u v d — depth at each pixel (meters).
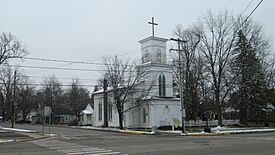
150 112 47.44
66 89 107.62
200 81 56.22
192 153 15.15
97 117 60.56
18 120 92.00
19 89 89.06
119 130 42.06
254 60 54.97
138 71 48.53
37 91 103.50
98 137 29.84
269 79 57.94
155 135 34.12
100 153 15.60
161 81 50.53
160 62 50.81
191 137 29.59
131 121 50.28
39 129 46.75
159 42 51.28
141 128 47.88
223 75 49.09
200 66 51.34
